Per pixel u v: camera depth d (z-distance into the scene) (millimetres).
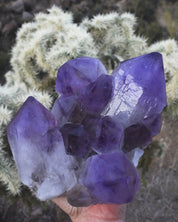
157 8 1643
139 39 847
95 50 793
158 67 362
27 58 780
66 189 359
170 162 1216
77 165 362
